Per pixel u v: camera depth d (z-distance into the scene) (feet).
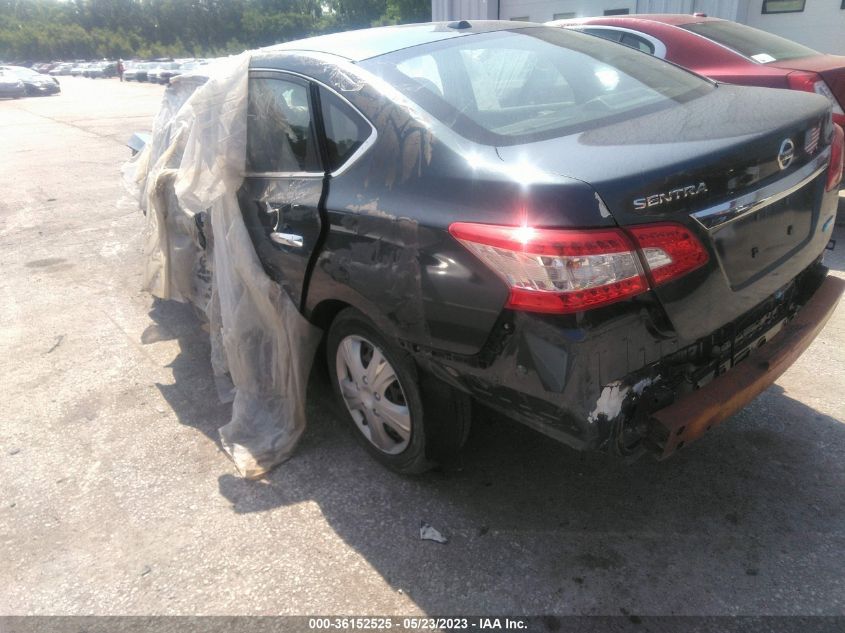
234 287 10.17
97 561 8.33
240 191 10.12
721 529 8.23
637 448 6.98
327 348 9.85
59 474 10.03
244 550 8.38
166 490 9.56
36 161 37.76
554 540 8.23
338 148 8.64
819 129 8.21
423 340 7.55
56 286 17.85
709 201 6.66
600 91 8.92
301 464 9.95
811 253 8.47
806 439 9.70
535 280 6.27
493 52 9.36
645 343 6.57
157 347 14.06
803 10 35.22
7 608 7.70
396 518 8.76
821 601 7.18
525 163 6.82
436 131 7.60
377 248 7.77
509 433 10.28
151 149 14.38
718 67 17.89
